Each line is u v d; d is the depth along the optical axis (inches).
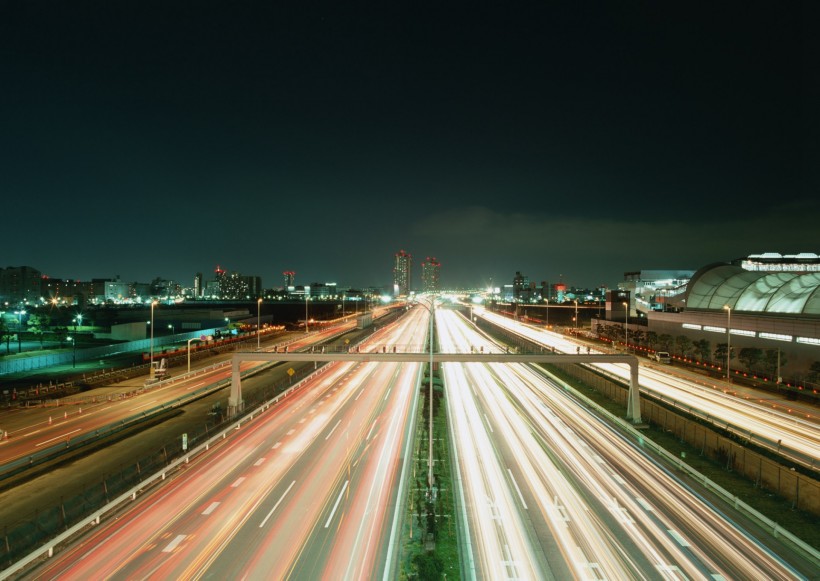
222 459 1549.0
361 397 2465.6
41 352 4084.6
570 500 1266.0
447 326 6569.9
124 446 1692.9
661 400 2242.9
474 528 1115.9
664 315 4256.9
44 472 1449.3
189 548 1011.3
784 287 3639.3
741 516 1181.1
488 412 2188.7
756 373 2938.0
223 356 3983.8
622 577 928.3
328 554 989.8
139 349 4254.4
